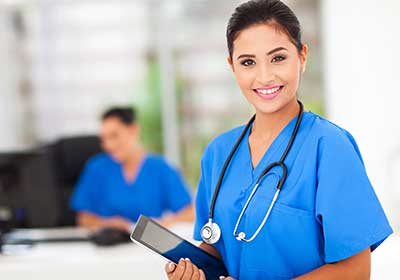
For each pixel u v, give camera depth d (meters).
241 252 1.11
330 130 1.07
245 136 1.20
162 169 2.64
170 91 3.78
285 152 1.09
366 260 1.04
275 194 1.06
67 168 2.84
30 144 3.86
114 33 3.80
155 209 2.62
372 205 1.04
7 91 3.84
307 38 3.53
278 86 1.06
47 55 3.83
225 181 1.16
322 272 1.01
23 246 2.22
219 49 3.74
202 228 1.16
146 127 3.82
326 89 3.33
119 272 1.92
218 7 3.70
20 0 3.72
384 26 3.13
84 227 2.70
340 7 3.18
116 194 2.64
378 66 3.15
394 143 3.14
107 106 3.83
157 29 3.76
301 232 1.04
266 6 1.06
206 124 3.80
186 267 1.08
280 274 1.07
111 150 2.58
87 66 3.83
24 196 2.28
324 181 1.03
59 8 3.79
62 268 1.93
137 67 3.81
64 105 3.86
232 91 3.75
